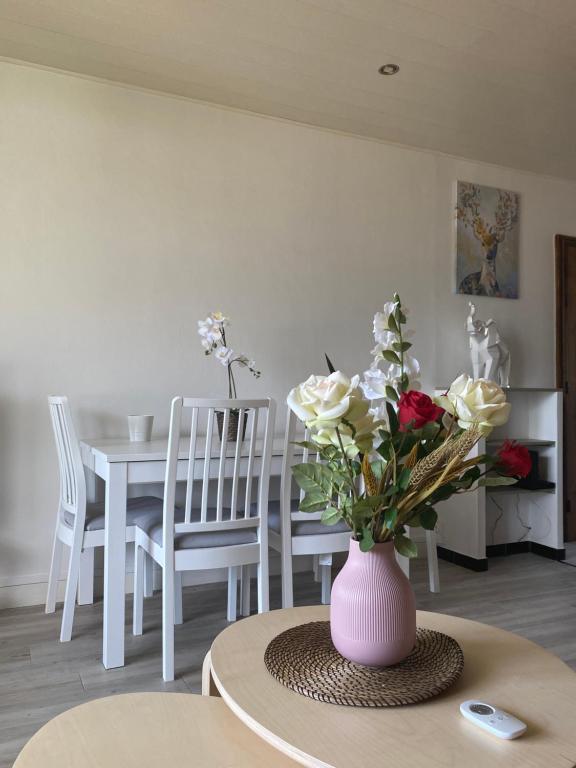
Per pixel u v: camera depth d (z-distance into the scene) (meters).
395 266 3.67
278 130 3.36
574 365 4.27
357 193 3.57
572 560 3.71
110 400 2.95
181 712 1.11
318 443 1.03
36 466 2.81
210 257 3.18
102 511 2.51
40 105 2.85
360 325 3.55
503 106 3.25
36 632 2.47
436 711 0.94
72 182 2.90
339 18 2.49
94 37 2.61
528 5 2.41
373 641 0.99
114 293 2.97
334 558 3.46
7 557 2.76
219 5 2.40
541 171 4.13
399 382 1.01
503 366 3.81
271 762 0.96
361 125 3.46
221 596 2.99
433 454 0.93
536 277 4.15
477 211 3.93
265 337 3.30
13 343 2.78
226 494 3.22
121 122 3.00
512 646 1.19
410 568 3.47
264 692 0.99
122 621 2.18
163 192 3.08
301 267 3.40
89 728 1.05
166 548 2.09
